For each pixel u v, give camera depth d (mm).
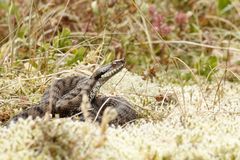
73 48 11734
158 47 13555
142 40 13570
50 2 13867
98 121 9156
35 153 6680
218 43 14203
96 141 6793
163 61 13234
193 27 14758
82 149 6820
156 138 7910
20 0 14742
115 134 7812
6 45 12172
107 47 12406
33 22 13180
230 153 7227
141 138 7660
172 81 12219
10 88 10516
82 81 10102
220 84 11328
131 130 8266
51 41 12992
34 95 10234
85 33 12852
